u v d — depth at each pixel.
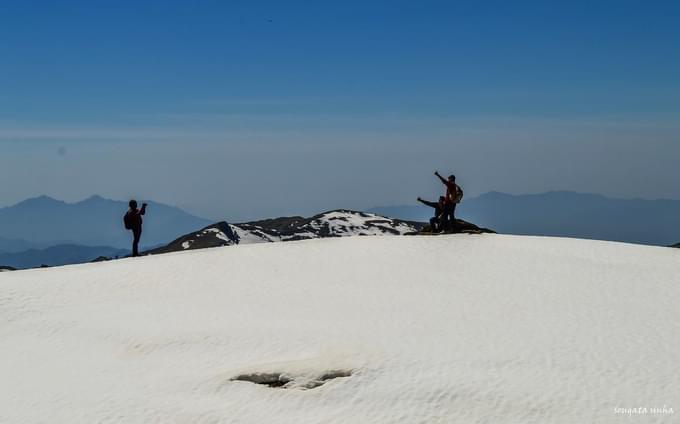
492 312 30.38
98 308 34.31
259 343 27.23
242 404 22.62
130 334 29.78
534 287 34.59
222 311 32.03
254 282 37.25
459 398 21.66
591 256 41.34
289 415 21.72
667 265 38.81
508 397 21.55
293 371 23.78
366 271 38.75
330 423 21.06
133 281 38.91
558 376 22.88
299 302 32.94
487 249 43.53
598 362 23.98
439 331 27.66
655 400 21.05
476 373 23.17
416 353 24.98
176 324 30.50
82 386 25.16
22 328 32.19
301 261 41.69
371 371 23.48
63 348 29.36
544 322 28.73
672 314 29.62
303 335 27.66
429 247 44.31
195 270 40.50
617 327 27.91
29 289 38.28
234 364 25.66
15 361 28.41
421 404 21.53
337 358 24.64
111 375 25.94
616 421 20.00
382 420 20.97
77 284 38.97
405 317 29.81
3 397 24.81
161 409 22.69
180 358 26.84
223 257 43.56
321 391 22.67
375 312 30.75
